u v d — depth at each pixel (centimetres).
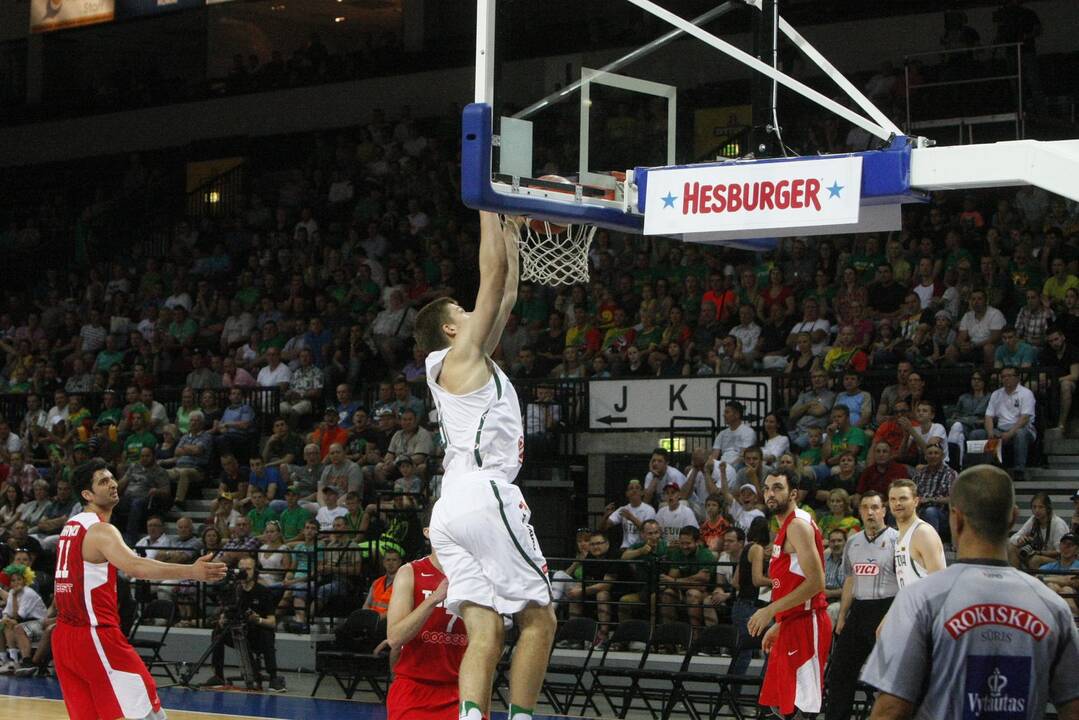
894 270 1766
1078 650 423
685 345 1808
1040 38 2072
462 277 2200
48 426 2183
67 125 2955
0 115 2970
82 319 2492
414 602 643
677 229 693
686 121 1138
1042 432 1514
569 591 1495
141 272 2633
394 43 2666
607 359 1845
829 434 1539
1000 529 425
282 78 2738
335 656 1430
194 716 1310
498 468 538
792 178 662
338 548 1609
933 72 1895
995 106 1831
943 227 1836
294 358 2125
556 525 1730
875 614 990
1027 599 419
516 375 1906
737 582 1275
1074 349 1565
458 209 2372
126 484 1945
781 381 1667
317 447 1828
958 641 415
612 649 1478
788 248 1900
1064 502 1446
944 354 1614
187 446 1995
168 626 1584
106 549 846
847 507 1359
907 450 1495
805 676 984
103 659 859
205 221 2694
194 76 2931
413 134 2525
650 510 1534
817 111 2078
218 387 2155
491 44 652
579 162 700
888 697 421
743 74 1798
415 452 1772
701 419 1648
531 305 1994
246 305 2317
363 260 2238
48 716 1305
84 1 2680
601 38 1914
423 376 1948
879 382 1633
